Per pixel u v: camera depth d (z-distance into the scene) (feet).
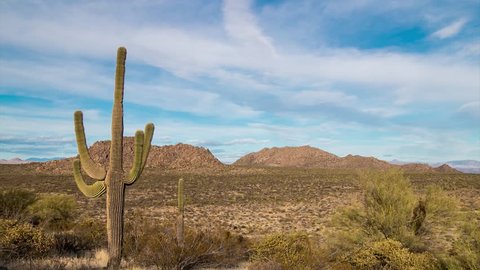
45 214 67.21
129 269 35.83
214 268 40.60
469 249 31.27
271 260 38.01
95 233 52.54
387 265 38.55
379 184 50.57
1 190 65.36
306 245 40.14
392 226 46.60
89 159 37.11
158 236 42.37
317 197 156.66
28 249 39.04
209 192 182.60
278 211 123.03
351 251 43.06
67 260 38.24
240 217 108.99
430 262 37.22
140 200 148.56
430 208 47.78
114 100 37.22
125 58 37.68
